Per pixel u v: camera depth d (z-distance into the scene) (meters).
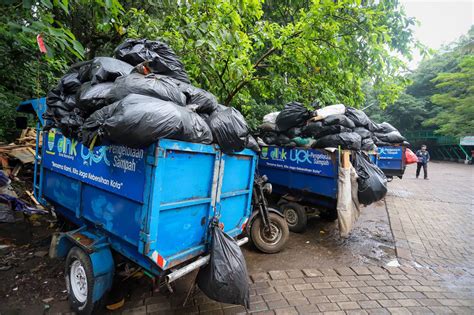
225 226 3.07
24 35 3.98
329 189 4.69
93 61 2.86
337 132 4.68
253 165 3.41
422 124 28.80
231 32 4.44
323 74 6.83
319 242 4.72
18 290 2.87
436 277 3.64
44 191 3.60
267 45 7.10
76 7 6.25
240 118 2.80
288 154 5.40
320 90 6.85
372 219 6.14
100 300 2.40
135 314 2.60
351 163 4.58
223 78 5.74
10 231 4.07
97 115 2.21
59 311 2.61
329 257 4.12
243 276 2.47
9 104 6.77
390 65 6.14
